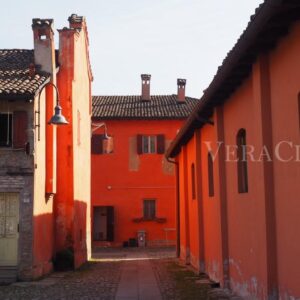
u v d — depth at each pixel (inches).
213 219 564.7
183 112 1310.3
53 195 698.8
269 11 268.8
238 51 334.6
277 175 332.5
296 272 300.4
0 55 743.7
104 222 1286.9
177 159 932.6
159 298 470.0
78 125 796.6
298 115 294.7
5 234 603.8
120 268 743.1
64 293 502.6
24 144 604.7
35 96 597.9
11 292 511.5
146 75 1408.7
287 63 308.5
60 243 724.0
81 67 842.2
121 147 1293.1
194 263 724.0
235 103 447.2
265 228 339.3
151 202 1285.7
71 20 836.0
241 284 443.2
